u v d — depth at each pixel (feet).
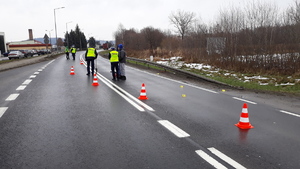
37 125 17.97
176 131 17.01
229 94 32.17
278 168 11.93
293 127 18.33
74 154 13.21
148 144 14.65
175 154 13.32
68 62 93.30
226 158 12.92
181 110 22.98
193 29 94.22
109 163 12.23
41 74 51.44
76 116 20.39
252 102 27.30
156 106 24.43
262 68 57.11
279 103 27.02
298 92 34.73
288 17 57.77
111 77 47.93
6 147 14.07
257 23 61.62
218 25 74.59
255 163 12.42
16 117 19.94
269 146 14.64
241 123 18.17
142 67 72.84
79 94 30.04
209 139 15.62
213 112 22.44
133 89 34.40
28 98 27.32
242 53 63.31
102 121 19.11
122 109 22.95
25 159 12.59
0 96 28.27
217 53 74.95
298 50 52.60
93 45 49.85
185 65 75.92
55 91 31.83
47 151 13.57
